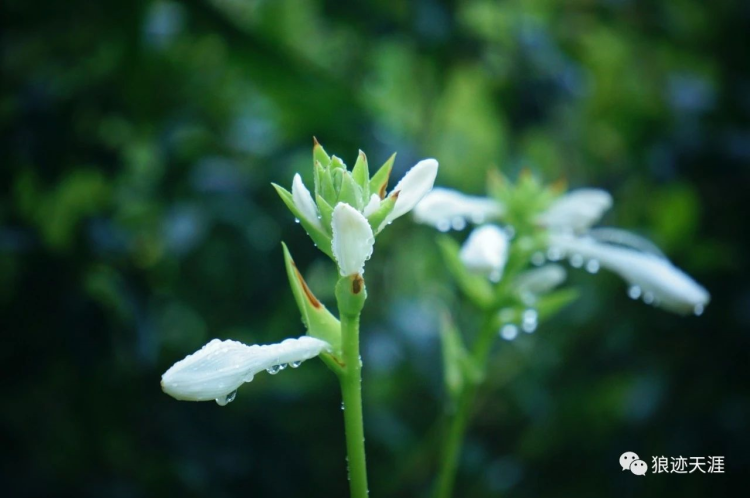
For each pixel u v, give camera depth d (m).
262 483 1.32
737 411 1.41
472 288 0.94
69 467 1.23
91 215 1.28
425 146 1.92
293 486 1.36
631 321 1.61
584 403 1.63
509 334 0.95
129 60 1.33
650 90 1.95
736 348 1.46
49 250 1.24
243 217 1.37
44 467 1.20
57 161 1.26
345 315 0.74
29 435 1.22
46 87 1.27
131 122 1.38
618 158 1.96
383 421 1.57
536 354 1.78
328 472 1.54
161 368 1.41
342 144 1.43
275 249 1.40
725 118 1.63
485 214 0.97
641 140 1.85
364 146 1.43
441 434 1.60
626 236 1.00
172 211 1.34
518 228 0.96
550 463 1.62
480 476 1.58
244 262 1.40
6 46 1.29
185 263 1.42
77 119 1.28
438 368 1.62
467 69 1.70
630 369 1.57
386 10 1.48
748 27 1.73
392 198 0.73
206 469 1.27
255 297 1.41
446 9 1.46
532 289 0.95
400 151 1.48
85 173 1.34
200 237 1.32
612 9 1.95
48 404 1.26
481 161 2.14
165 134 1.37
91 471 1.24
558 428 1.63
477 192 2.02
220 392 0.71
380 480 1.57
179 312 1.46
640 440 1.46
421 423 1.73
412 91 2.02
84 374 1.24
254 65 1.42
